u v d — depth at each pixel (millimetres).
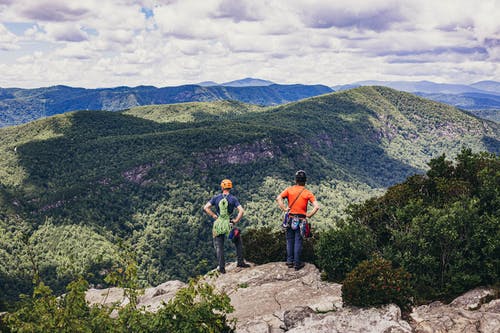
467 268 7297
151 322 5082
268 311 7273
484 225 7391
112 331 5027
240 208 9680
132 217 165125
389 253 8055
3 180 179625
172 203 175000
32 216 148750
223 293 5434
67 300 5043
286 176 197750
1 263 105062
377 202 10430
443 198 9641
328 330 5793
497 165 10305
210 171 189500
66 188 166125
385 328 5684
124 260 5594
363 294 6367
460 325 5758
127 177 182500
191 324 5000
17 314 4895
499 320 5621
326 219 161875
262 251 10688
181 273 131875
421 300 7109
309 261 9938
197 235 161375
